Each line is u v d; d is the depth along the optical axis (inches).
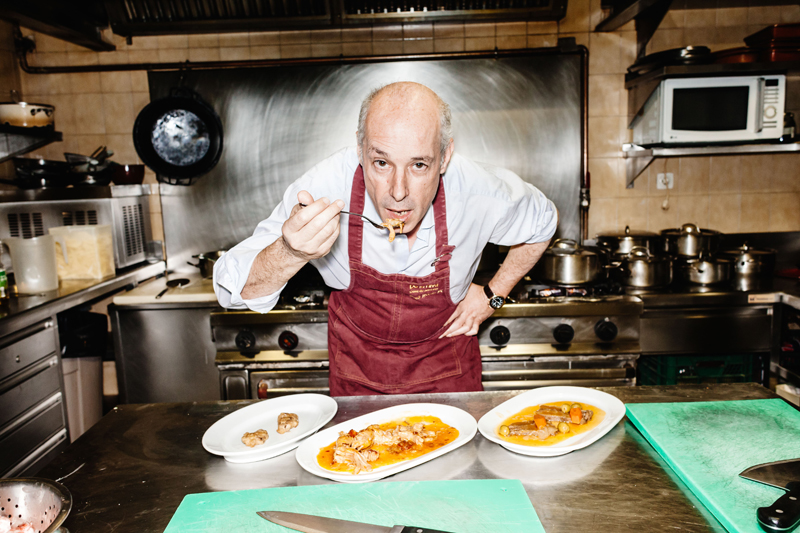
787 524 27.9
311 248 41.5
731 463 35.4
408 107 41.4
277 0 107.0
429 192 45.1
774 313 92.2
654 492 33.6
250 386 91.9
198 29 109.0
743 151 102.0
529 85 111.5
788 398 74.6
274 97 112.0
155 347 94.2
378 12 108.0
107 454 39.9
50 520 34.0
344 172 56.2
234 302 52.1
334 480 35.9
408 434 40.8
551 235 64.6
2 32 113.2
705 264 97.6
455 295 62.4
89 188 101.0
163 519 32.2
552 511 31.8
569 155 113.7
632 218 119.0
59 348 85.5
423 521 31.0
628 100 115.3
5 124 88.3
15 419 74.8
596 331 90.0
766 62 96.7
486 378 90.9
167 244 116.3
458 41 114.3
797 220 118.1
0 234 100.0
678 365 94.0
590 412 43.9
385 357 62.9
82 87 118.2
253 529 30.9
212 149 109.7
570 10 113.4
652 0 92.3
